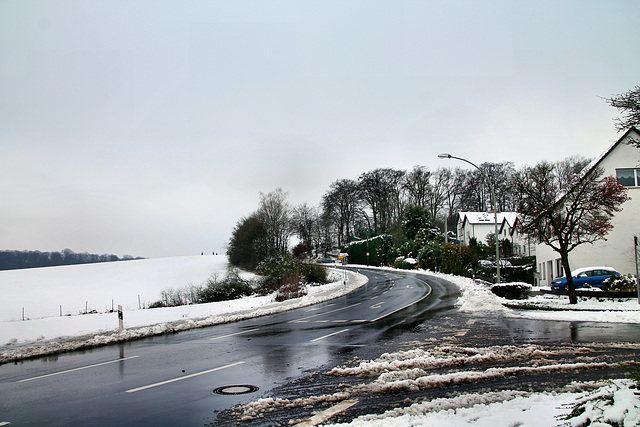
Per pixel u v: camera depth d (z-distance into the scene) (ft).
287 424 20.54
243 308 87.20
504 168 292.40
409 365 31.68
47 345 47.11
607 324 51.11
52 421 21.97
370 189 314.35
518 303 77.36
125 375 32.53
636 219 103.04
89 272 244.83
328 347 41.88
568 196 74.74
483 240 241.76
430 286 131.64
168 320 69.10
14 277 230.89
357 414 21.58
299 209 373.40
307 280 161.99
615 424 15.08
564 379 26.63
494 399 22.71
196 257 341.00
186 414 22.52
